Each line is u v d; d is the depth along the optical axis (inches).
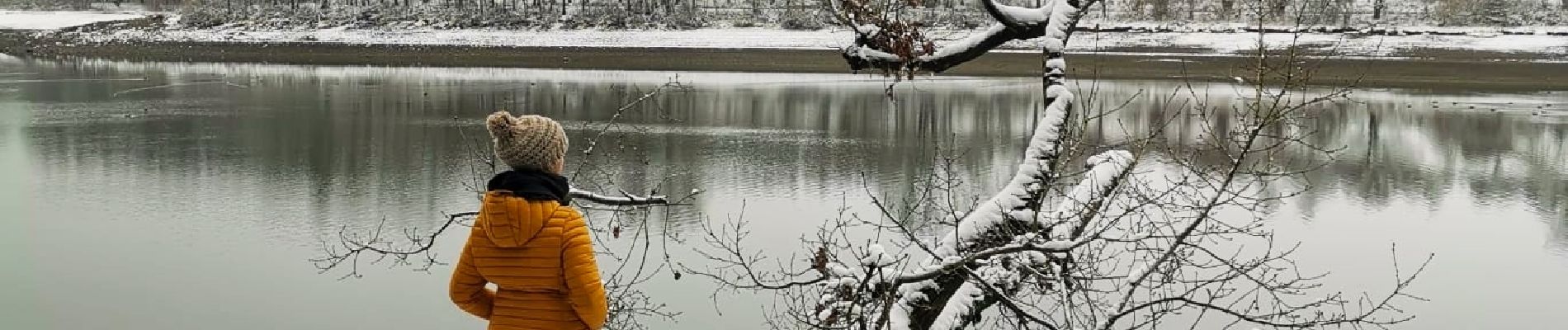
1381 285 610.9
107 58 2456.9
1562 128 1269.7
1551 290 612.1
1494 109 1434.5
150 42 2704.2
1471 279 629.0
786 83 1780.3
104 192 887.7
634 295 557.6
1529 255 686.5
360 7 2898.6
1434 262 666.8
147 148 1136.2
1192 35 2071.9
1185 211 439.2
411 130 1263.5
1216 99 1462.8
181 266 668.7
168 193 885.8
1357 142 1155.3
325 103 1555.1
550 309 159.9
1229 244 671.8
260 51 2532.0
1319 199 830.5
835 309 235.9
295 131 1263.5
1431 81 1743.4
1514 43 2068.2
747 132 1237.7
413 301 590.6
